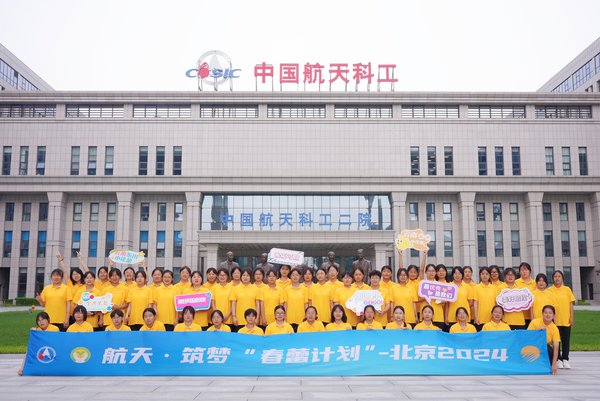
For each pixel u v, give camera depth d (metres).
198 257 39.94
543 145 42.25
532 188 41.16
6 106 42.53
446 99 42.12
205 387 8.24
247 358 9.33
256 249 40.94
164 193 41.28
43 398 7.43
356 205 41.12
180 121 41.81
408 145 41.91
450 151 42.03
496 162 41.94
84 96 41.75
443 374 9.35
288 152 41.66
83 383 8.61
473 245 40.44
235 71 42.78
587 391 7.92
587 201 42.72
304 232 38.25
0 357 12.38
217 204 41.06
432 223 41.69
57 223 40.41
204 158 41.47
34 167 41.34
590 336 16.91
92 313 10.69
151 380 8.89
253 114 42.59
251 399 7.34
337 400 7.27
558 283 10.72
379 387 8.25
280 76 42.69
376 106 42.75
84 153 41.47
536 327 10.14
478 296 10.82
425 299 10.72
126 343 9.40
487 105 42.94
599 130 42.56
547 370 9.49
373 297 10.16
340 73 42.47
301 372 9.28
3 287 44.44
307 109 42.75
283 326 9.88
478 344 9.51
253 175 41.22
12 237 41.56
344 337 9.44
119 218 40.34
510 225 42.19
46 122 41.75
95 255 41.06
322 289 10.84
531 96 42.34
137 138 41.66
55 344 9.44
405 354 9.40
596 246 41.75
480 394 7.70
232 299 10.77
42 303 10.92
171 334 9.40
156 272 11.06
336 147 41.78
